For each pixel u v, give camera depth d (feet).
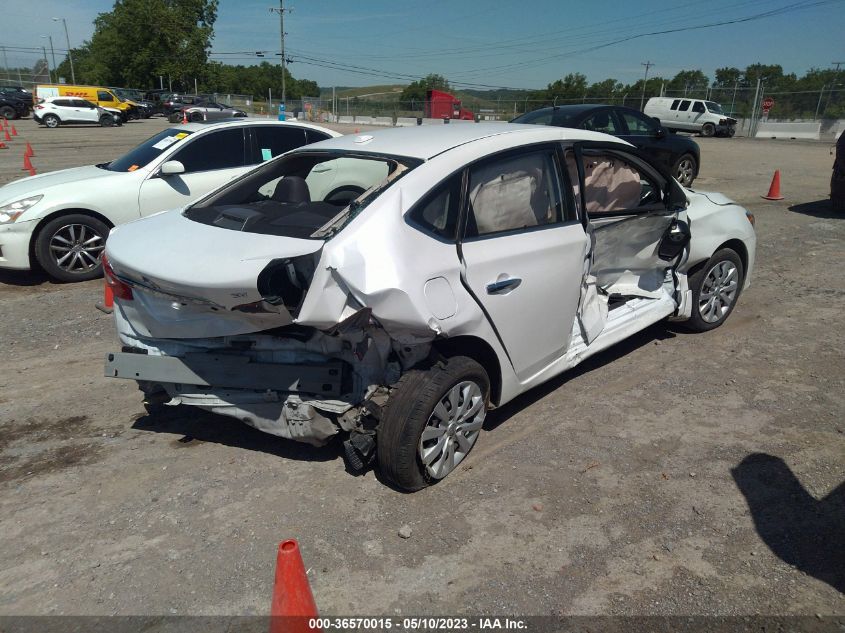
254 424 10.96
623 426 13.05
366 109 169.89
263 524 10.19
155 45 221.87
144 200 22.90
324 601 8.70
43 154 61.93
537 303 12.00
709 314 17.61
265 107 185.37
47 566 9.37
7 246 21.29
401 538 9.84
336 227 10.15
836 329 17.99
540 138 12.71
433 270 10.11
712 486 11.03
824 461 11.70
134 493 11.02
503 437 12.68
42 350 16.94
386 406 10.34
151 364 11.11
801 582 8.89
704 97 126.52
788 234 29.40
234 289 9.25
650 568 9.21
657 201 15.52
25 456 12.19
